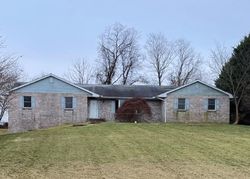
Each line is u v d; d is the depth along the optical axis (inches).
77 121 1475.1
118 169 525.7
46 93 1465.3
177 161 585.6
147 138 887.1
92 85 1647.4
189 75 2568.9
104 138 890.1
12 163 577.0
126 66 2511.1
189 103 1523.1
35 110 1455.5
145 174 491.5
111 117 1572.3
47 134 1019.9
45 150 712.4
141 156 633.6
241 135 969.5
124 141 831.1
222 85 1596.9
